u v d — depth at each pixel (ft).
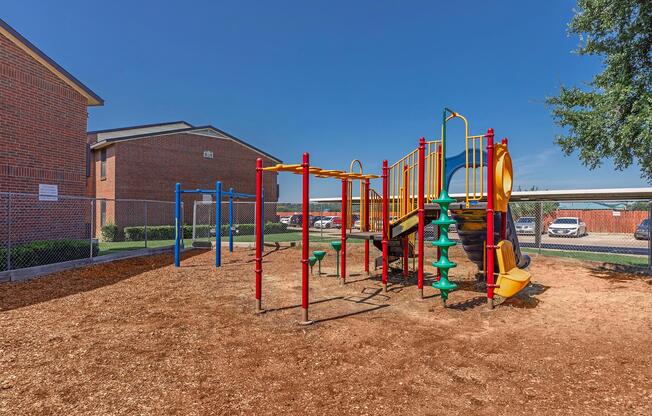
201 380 11.19
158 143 70.38
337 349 13.74
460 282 26.84
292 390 10.59
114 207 63.72
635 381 11.13
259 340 14.69
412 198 24.44
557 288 24.89
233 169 83.15
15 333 15.30
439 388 10.71
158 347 13.89
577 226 67.15
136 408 9.57
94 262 33.91
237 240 62.59
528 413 9.36
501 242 20.74
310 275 29.53
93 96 41.16
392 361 12.64
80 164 39.86
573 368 12.09
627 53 26.45
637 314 18.49
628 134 24.21
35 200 34.88
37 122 35.12
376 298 21.93
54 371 11.76
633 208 71.56
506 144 21.83
